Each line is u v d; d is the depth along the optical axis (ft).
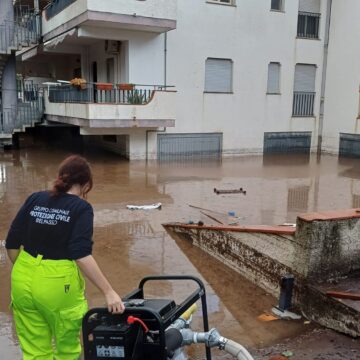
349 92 67.15
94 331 8.51
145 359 8.82
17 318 9.42
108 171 49.19
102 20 49.11
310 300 14.89
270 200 36.06
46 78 83.25
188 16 58.70
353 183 44.52
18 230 9.46
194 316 15.71
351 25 66.08
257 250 18.10
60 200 9.21
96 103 49.19
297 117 70.33
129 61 55.42
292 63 68.44
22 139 77.97
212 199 36.01
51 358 9.39
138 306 9.00
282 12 66.08
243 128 65.77
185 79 59.88
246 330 14.70
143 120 52.21
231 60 63.16
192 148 61.93
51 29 60.03
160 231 26.66
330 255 15.11
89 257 8.71
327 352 12.55
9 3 58.95
